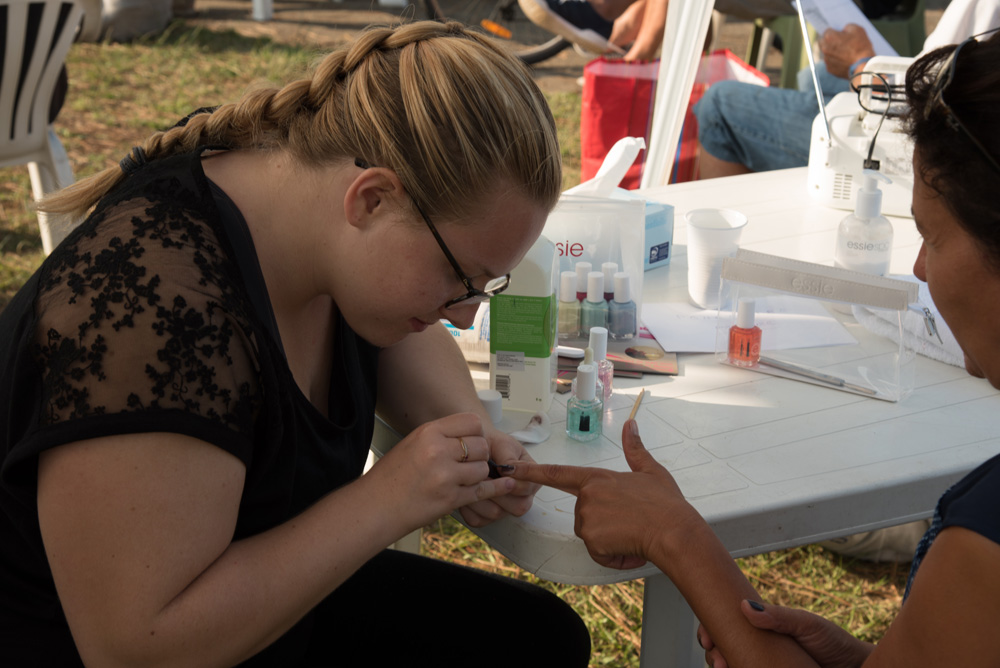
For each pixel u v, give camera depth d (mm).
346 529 970
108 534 821
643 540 985
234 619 879
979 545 725
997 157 727
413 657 1268
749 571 2389
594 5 3277
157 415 825
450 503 1014
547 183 954
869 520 1138
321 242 993
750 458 1184
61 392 827
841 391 1359
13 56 2951
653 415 1301
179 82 5824
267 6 7277
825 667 966
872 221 1656
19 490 870
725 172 3389
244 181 1007
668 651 1192
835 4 3062
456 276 985
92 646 856
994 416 1277
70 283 868
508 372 1312
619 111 3223
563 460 1205
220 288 894
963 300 804
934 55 827
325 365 1155
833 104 2092
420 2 6656
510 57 951
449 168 895
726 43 4254
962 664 746
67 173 3289
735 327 1428
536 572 1098
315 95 977
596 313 1495
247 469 948
